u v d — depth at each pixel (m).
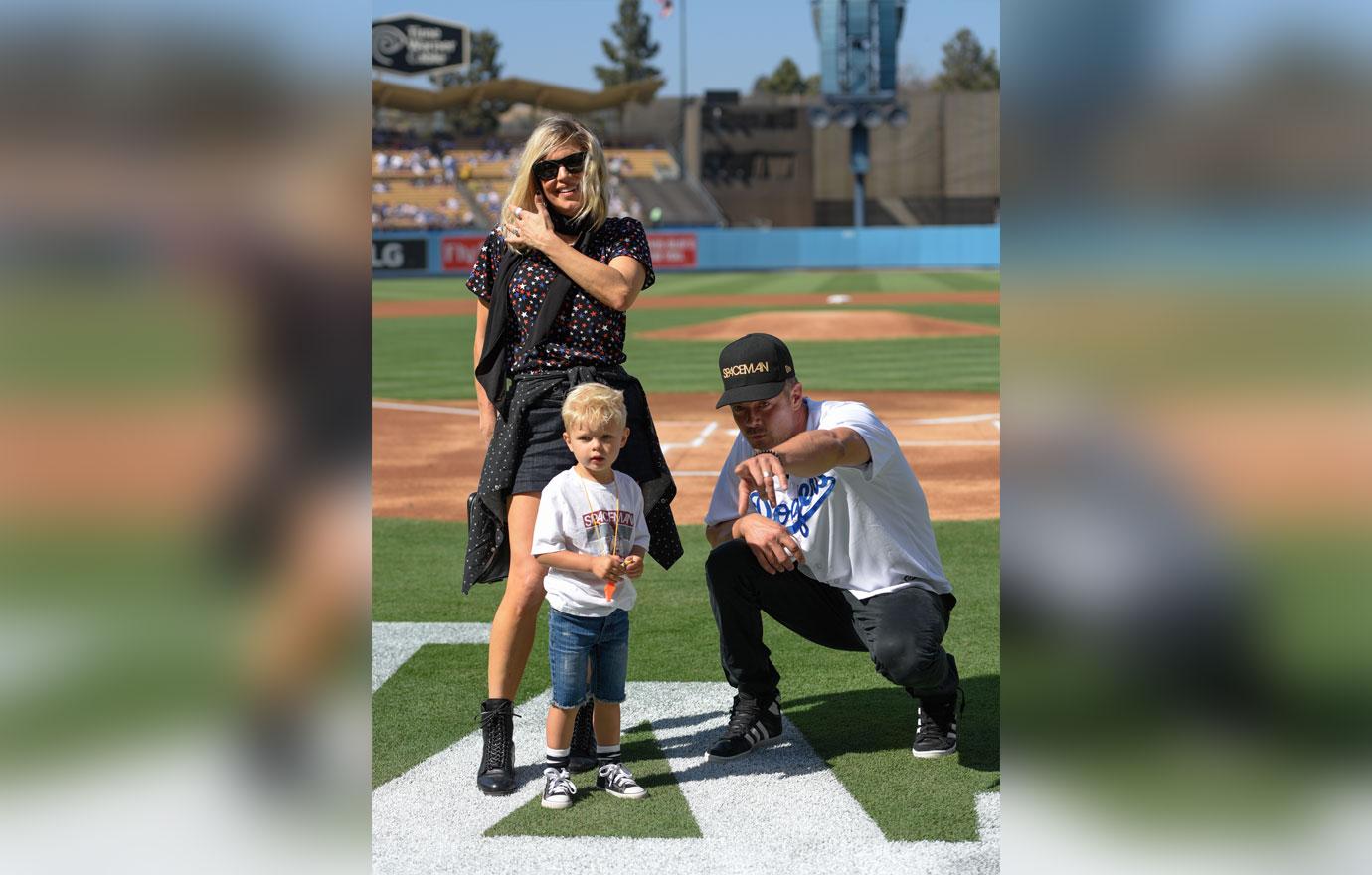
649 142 58.19
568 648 3.17
